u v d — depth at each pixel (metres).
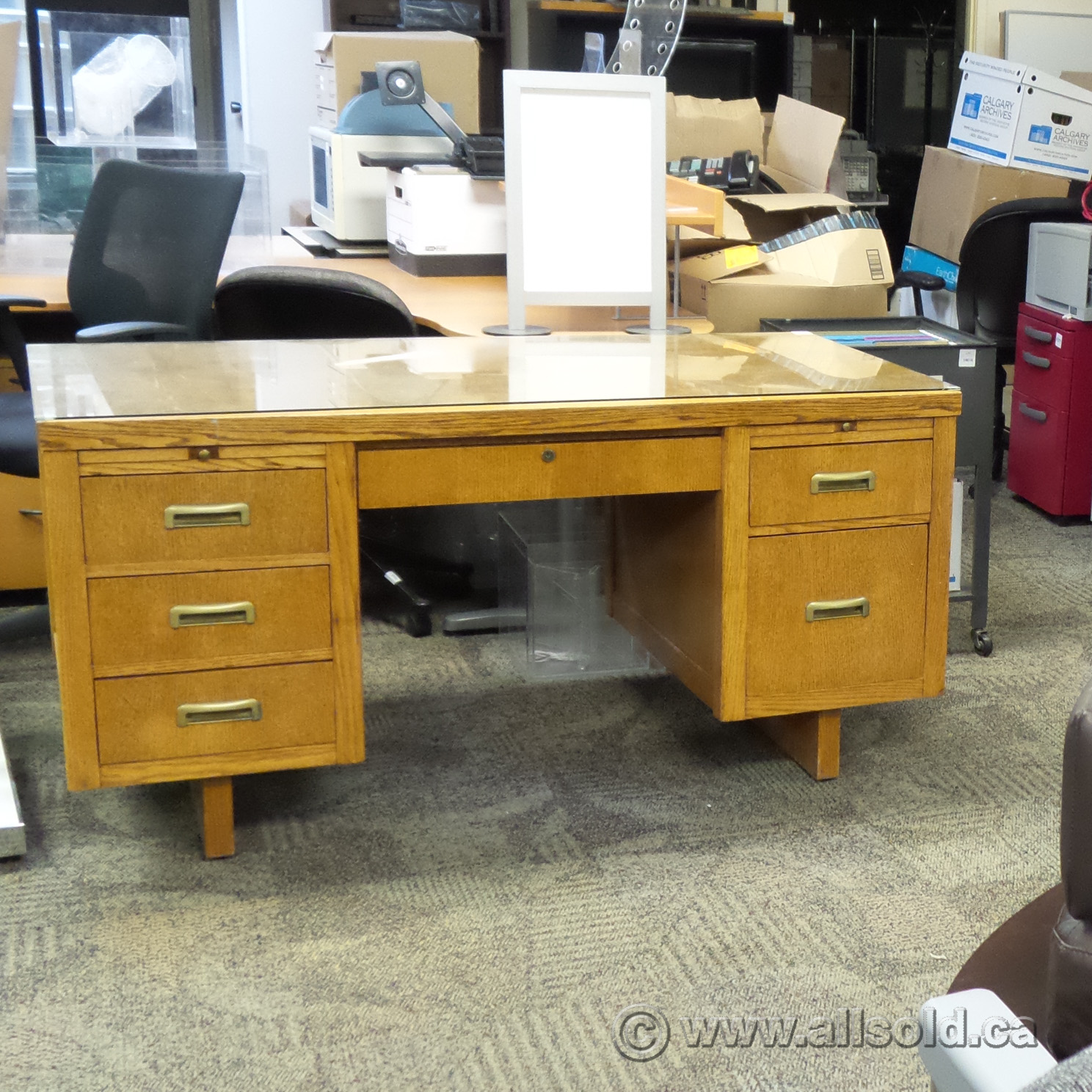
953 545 2.85
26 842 2.07
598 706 2.60
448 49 3.89
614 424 1.94
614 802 2.21
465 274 3.35
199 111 5.10
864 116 5.30
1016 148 4.30
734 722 2.53
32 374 2.07
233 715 1.90
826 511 2.07
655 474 2.00
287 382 2.04
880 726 2.52
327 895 1.92
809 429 2.03
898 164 5.29
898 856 2.04
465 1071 1.55
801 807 2.20
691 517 2.18
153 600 1.83
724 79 4.88
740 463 2.02
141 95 4.81
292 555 1.87
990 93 4.36
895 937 1.82
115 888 1.94
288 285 2.51
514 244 2.49
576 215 2.50
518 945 1.80
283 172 5.32
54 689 2.63
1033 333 3.81
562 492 1.98
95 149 3.58
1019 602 3.21
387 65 3.03
